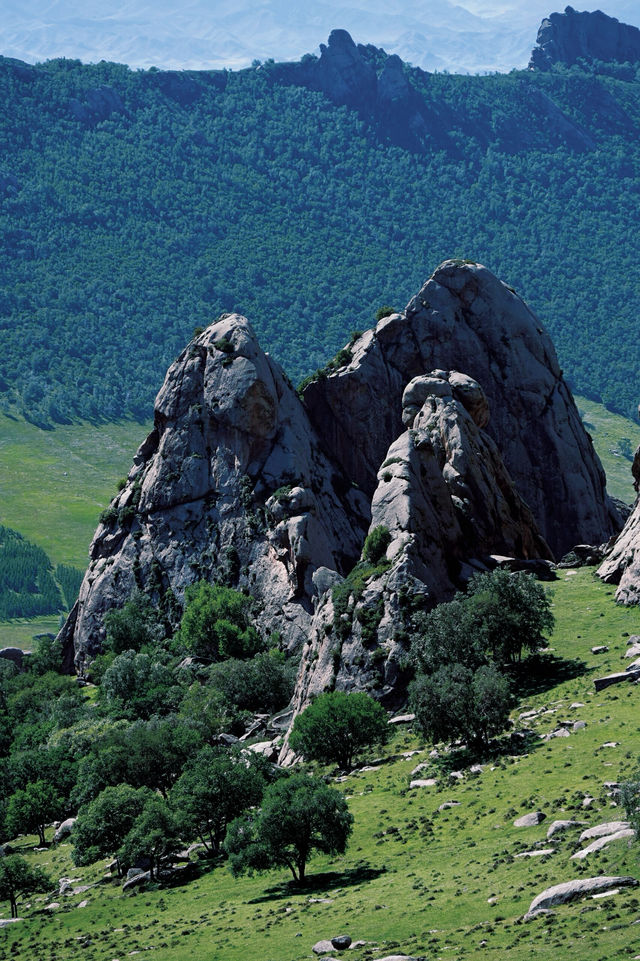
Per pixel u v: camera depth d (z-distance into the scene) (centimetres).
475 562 19462
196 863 13075
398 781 13188
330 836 11062
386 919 9062
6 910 13250
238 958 9100
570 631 16988
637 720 12394
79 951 10744
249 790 13200
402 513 18550
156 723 16800
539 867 9112
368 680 16588
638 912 7569
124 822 13775
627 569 18462
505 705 13225
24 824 16225
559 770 11575
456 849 10419
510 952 7512
